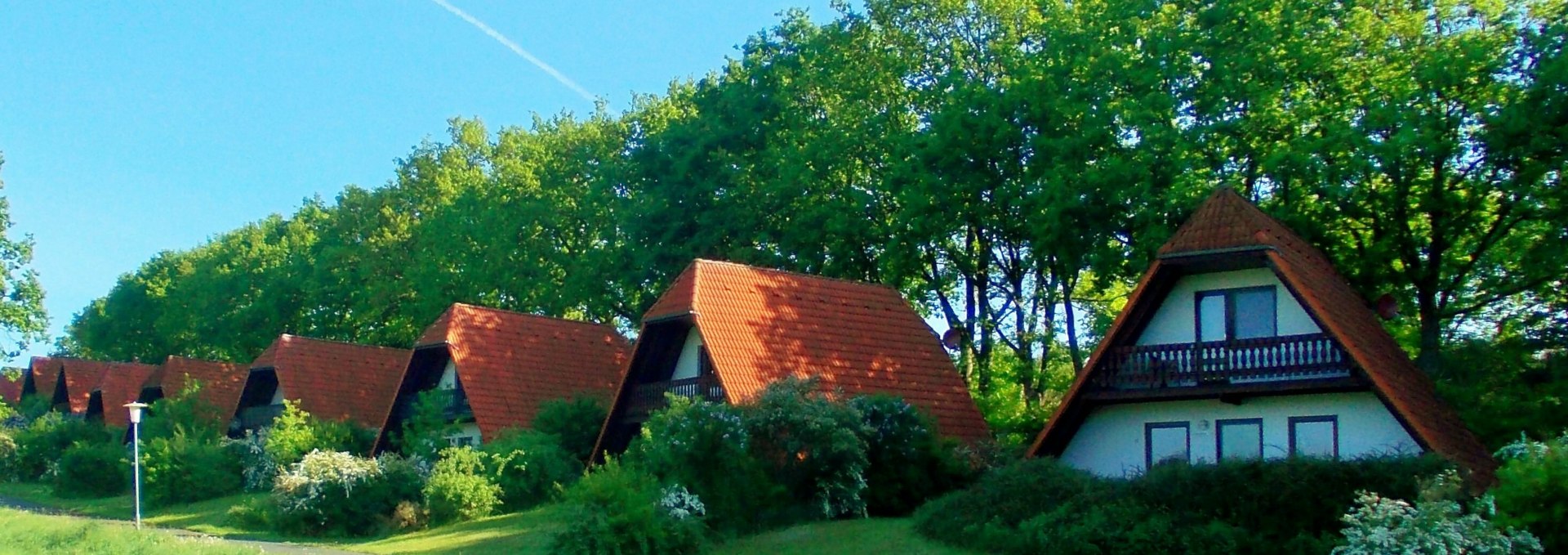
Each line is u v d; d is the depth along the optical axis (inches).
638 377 1608.0
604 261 2119.8
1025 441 1651.1
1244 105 1451.8
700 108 2119.8
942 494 1312.7
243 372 2866.6
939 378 1540.4
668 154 2070.6
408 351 2433.6
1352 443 1130.0
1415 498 933.8
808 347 1475.1
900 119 1875.0
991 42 1812.3
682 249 1980.8
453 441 1753.2
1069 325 1785.2
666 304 1507.1
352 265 2878.9
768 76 2026.3
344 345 2362.2
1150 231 1382.9
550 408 1696.6
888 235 1780.3
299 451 1962.4
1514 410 1267.2
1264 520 977.5
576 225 2333.9
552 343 1916.8
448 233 2439.7
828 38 1932.8
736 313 1465.3
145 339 4146.2
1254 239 1146.0
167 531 1414.9
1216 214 1192.8
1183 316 1222.9
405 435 1750.7
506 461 1552.7
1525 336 1434.5
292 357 2281.0
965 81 1716.3
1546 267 1338.6
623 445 1641.2
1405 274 1438.2
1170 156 1411.2
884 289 1619.1
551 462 1583.4
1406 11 1459.2
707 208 2016.5
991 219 1668.3
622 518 1096.8
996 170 1654.8
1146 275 1204.5
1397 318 1466.5
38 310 2224.4
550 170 2362.2
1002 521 1073.5
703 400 1284.4
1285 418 1168.8
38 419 2785.4
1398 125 1318.9
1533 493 870.4
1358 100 1402.6
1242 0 1453.0
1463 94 1357.0
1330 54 1419.8
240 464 2048.5
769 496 1218.0
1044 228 1505.9
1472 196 1363.2
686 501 1170.6
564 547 1103.6
